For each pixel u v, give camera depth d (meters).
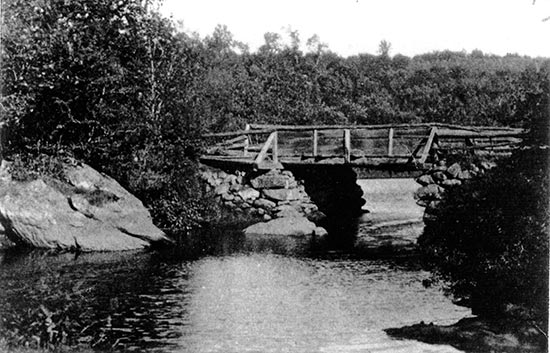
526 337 7.61
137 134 19.62
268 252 16.34
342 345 8.03
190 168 21.50
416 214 25.89
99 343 8.17
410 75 67.88
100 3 19.45
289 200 22.17
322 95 55.94
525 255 7.84
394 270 13.98
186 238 18.59
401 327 9.05
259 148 24.22
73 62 17.72
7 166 16.38
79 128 18.73
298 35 65.19
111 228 16.39
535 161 8.33
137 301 10.72
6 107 16.58
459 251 8.77
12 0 17.58
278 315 9.87
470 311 10.20
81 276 12.72
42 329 7.96
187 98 23.02
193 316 9.81
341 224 22.56
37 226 15.71
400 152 28.42
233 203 22.70
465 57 72.44
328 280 12.86
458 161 18.20
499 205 8.36
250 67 57.00
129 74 20.20
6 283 11.62
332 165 20.61
